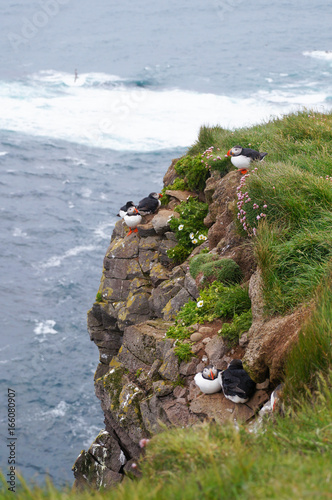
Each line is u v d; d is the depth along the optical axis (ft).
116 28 459.32
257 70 318.65
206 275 36.01
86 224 164.86
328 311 22.17
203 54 364.79
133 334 37.70
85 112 252.01
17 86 288.51
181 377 31.55
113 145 215.31
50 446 90.12
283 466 13.42
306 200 32.12
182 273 45.44
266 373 25.63
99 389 39.01
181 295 39.09
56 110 253.03
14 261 145.38
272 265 28.25
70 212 171.22
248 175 36.91
